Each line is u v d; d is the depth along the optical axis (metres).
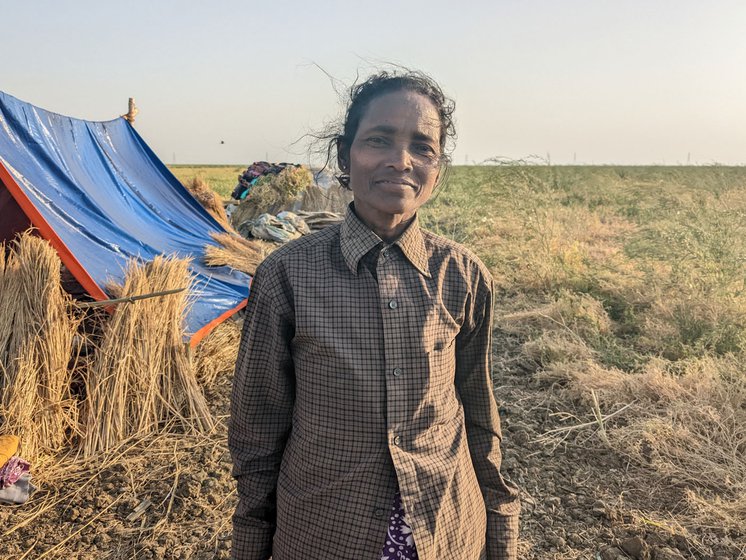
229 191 25.23
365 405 1.31
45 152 5.42
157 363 4.08
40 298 3.67
